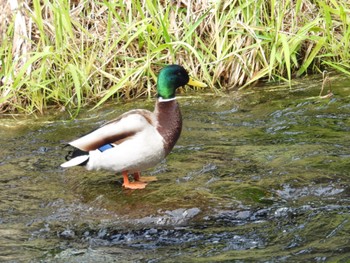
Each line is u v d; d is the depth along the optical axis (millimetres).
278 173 9406
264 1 13828
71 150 10742
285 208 8484
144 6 13570
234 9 13398
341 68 12914
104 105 12586
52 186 9477
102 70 12844
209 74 13359
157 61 13125
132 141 8695
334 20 13945
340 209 8406
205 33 13617
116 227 8273
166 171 9719
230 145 10617
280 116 11688
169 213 8453
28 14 12727
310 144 10422
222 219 8320
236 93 12844
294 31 13570
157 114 8891
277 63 13477
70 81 12805
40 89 12719
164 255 7691
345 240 7738
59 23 12555
